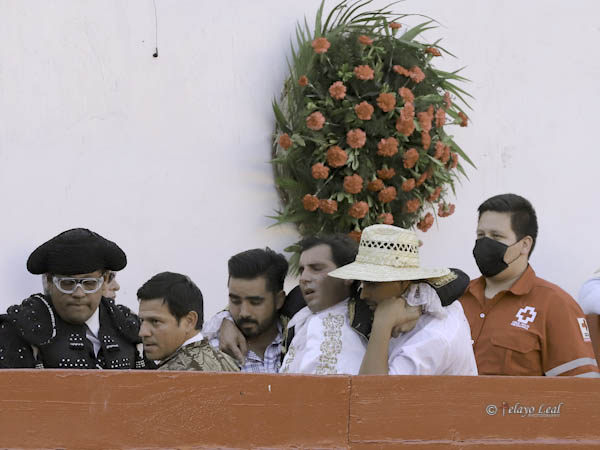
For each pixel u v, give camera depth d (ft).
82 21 59.41
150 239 60.54
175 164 61.26
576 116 69.92
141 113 60.64
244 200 62.59
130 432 36.22
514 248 47.70
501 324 47.60
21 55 58.08
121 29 60.34
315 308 42.68
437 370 40.16
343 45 61.05
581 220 69.77
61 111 58.85
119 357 43.34
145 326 40.86
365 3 63.05
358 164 59.77
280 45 63.67
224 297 61.93
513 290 47.83
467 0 67.97
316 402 37.55
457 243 67.00
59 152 58.70
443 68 67.26
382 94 59.67
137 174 60.39
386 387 38.11
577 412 39.63
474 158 67.77
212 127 62.13
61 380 35.86
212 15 62.34
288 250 61.77
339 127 60.49
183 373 36.68
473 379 38.88
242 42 62.90
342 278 39.58
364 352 41.01
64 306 41.57
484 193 67.82
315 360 40.83
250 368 46.11
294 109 61.72
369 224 60.70
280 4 63.82
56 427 35.73
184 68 61.67
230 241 62.18
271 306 45.83
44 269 41.57
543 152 69.21
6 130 57.67
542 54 69.41
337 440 37.68
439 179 63.10
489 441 38.86
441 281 40.81
